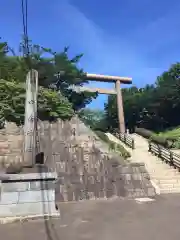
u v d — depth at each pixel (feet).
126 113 134.51
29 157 29.60
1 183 26.02
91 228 22.80
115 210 29.89
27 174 26.68
